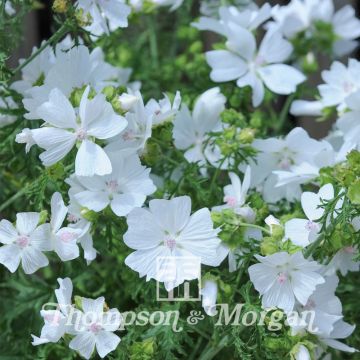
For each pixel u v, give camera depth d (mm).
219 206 826
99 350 785
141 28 1123
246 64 935
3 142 873
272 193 884
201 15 1101
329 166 847
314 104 977
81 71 835
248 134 855
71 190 804
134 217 777
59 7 820
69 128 786
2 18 839
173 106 830
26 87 870
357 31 1081
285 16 1060
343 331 814
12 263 791
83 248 819
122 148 803
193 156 880
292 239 778
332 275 809
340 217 758
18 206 924
